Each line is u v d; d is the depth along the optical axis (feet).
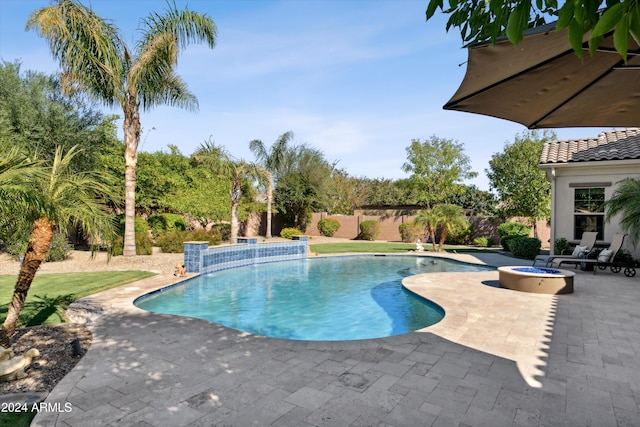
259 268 48.01
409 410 11.20
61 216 13.67
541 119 9.15
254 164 69.56
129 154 43.93
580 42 3.73
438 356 15.61
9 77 45.78
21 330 18.99
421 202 95.81
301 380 13.26
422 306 28.04
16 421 10.69
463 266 49.03
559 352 16.11
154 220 61.16
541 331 19.08
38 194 12.94
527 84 7.41
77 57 38.47
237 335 18.43
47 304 24.54
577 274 37.14
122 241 48.16
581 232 44.24
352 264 51.62
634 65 6.68
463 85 7.48
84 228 14.67
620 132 48.55
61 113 47.55
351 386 12.78
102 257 45.21
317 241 85.56
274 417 10.79
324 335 22.65
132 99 42.55
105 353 15.85
